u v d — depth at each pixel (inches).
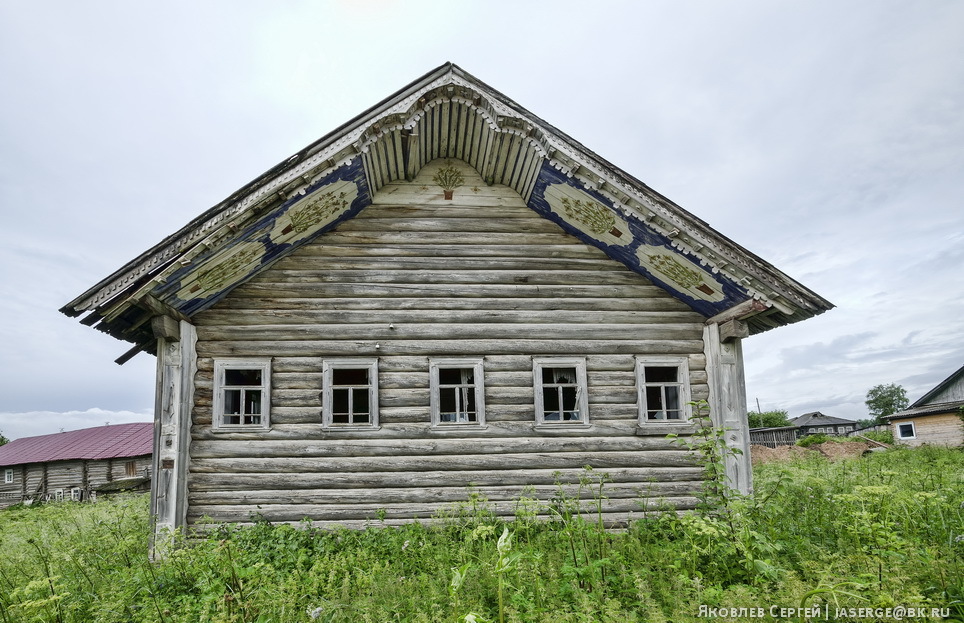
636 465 338.0
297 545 285.6
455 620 167.9
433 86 311.3
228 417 347.3
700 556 221.0
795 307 308.7
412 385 337.4
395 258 350.6
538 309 352.2
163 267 282.2
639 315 356.8
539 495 330.0
